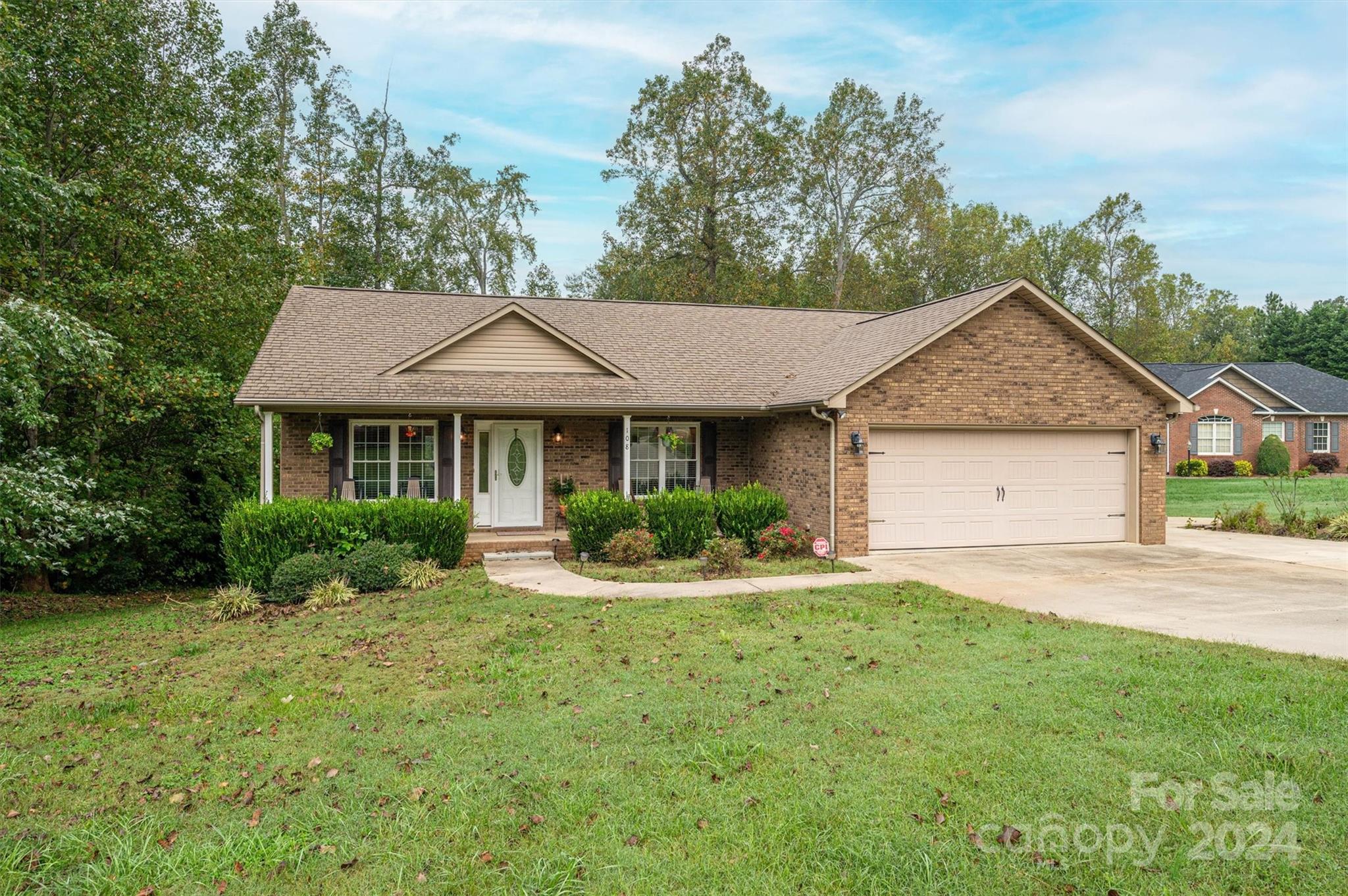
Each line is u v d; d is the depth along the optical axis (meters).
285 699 7.04
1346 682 6.48
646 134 37.12
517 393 15.05
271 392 13.62
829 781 4.95
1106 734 5.53
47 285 14.71
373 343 16.08
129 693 7.45
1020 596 10.73
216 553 18.53
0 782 5.34
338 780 5.23
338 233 31.14
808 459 15.08
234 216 18.77
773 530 14.38
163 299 16.50
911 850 4.15
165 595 16.62
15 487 11.12
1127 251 47.41
